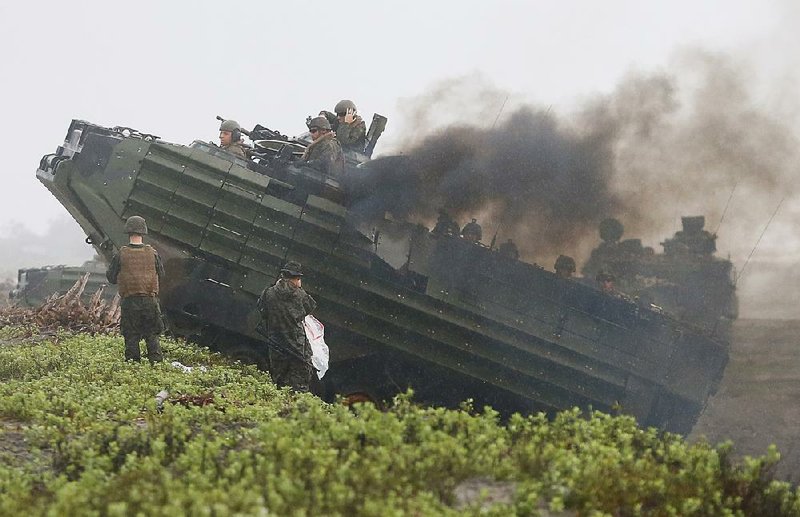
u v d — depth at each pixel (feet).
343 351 163.94
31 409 101.50
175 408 98.73
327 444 76.28
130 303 139.44
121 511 57.57
